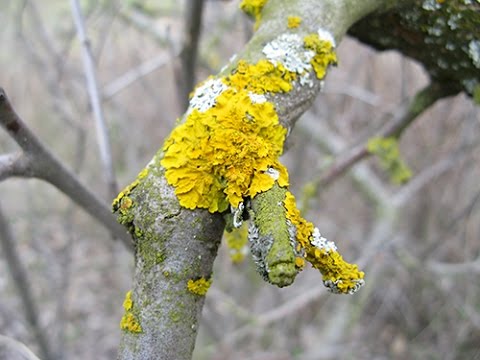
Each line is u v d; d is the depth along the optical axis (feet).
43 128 13.43
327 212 12.52
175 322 2.19
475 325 9.69
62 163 3.55
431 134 11.67
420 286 11.15
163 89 13.12
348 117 11.21
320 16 2.73
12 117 3.00
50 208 12.04
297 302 8.45
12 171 3.24
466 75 3.60
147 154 12.34
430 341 10.83
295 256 1.94
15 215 10.93
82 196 3.76
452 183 11.62
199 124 2.36
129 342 2.20
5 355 4.58
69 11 9.16
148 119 12.87
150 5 9.00
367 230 12.09
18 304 9.09
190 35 5.41
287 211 2.06
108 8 8.41
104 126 4.71
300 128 9.29
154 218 2.24
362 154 5.52
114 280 11.47
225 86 2.50
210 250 2.29
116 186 4.70
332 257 2.10
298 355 9.34
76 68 11.11
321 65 2.66
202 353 8.92
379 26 3.48
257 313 10.45
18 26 8.36
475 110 9.23
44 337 7.36
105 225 4.00
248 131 2.37
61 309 8.48
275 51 2.61
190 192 2.26
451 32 3.24
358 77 12.26
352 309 9.36
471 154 10.75
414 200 11.80
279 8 2.78
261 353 9.91
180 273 2.22
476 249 11.27
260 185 2.14
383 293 11.46
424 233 11.43
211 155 2.28
